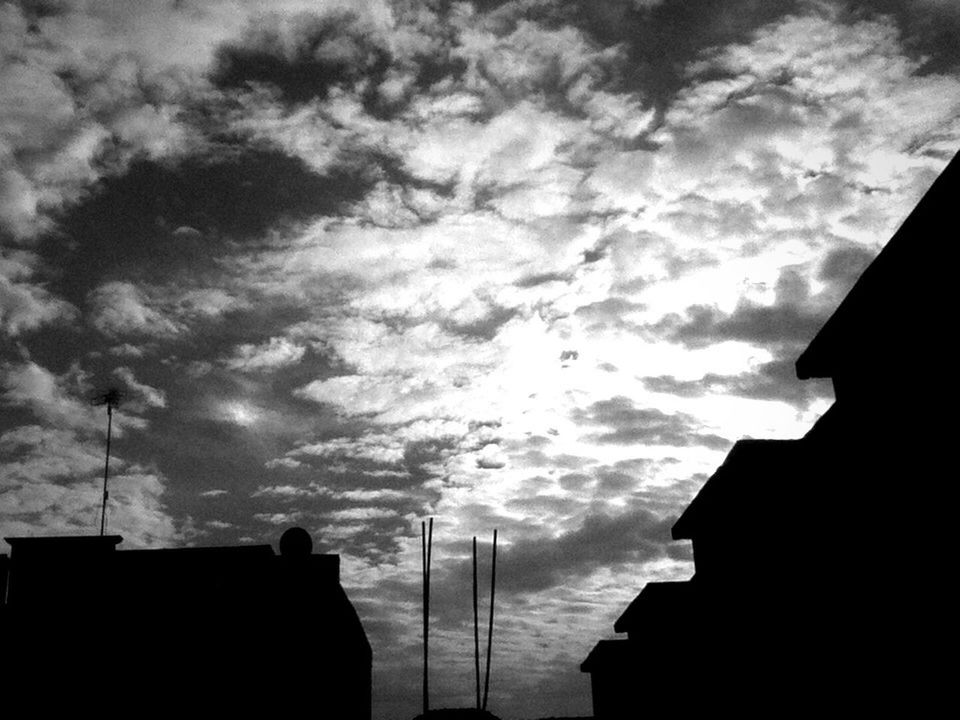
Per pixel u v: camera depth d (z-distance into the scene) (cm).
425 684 2152
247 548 1394
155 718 1245
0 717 1230
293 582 1363
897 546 704
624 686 1223
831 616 784
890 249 704
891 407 722
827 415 804
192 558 1380
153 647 1289
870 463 742
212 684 1269
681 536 1045
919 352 692
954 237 651
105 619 1311
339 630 1421
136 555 1386
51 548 1373
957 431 649
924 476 680
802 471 841
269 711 1266
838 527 781
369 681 1545
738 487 930
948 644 645
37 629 1298
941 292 666
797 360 819
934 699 655
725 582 964
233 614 1322
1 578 1355
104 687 1258
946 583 650
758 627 896
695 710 1017
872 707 720
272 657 1295
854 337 763
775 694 857
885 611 713
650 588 1181
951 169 643
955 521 646
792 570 845
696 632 1030
